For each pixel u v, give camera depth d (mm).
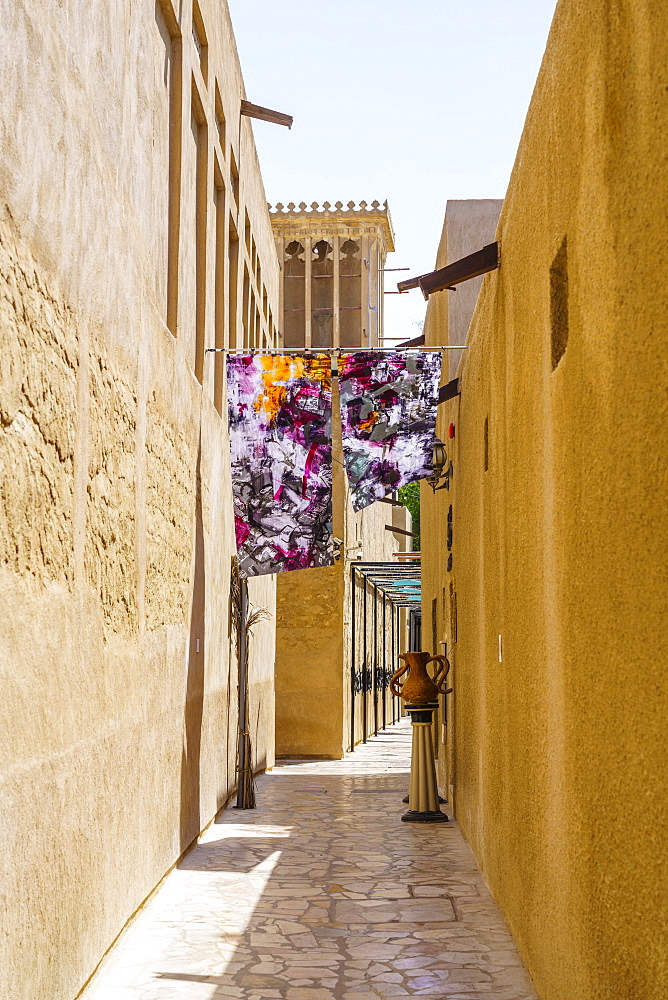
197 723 9406
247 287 13969
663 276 2711
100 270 5387
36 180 4184
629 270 3066
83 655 5090
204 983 5250
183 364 8570
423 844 9359
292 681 19594
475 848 8555
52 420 4473
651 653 2857
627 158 3080
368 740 25156
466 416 9453
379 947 5953
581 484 3842
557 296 4441
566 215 4137
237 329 12547
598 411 3527
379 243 33344
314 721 19484
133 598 6410
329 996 5066
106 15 5578
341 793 13375
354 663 22141
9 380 3873
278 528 10086
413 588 28531
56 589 4578
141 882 6738
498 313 6738
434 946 5977
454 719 11000
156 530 7301
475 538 8539
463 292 12375
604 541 3449
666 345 2691
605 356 3402
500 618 6703
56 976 4504
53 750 4484
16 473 3979
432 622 15516
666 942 2738
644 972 2957
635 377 3006
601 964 3555
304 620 19672
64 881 4641
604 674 3473
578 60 3842
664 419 2719
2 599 3822
